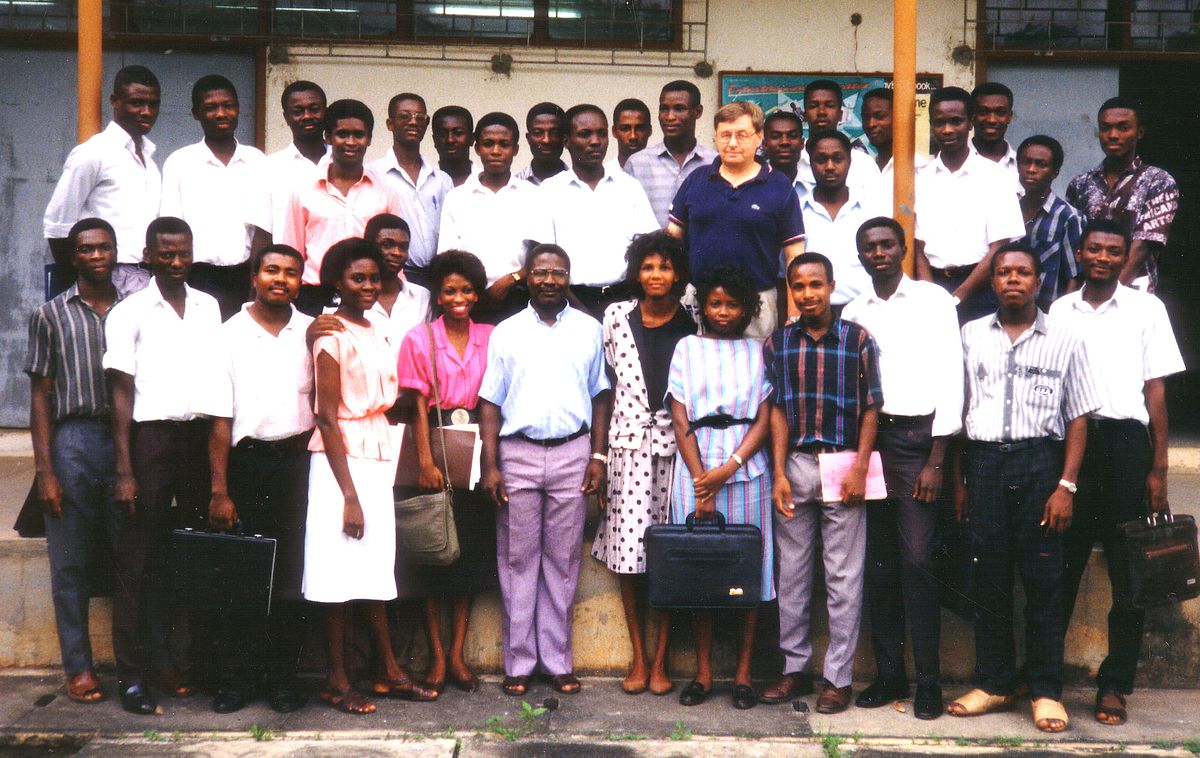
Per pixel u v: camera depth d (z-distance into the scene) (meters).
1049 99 7.41
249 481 4.43
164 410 4.39
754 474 4.59
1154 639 4.85
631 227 5.22
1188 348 9.48
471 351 4.71
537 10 7.33
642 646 4.76
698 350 4.61
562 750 4.18
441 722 4.40
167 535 4.51
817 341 4.52
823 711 4.52
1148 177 5.20
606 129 5.22
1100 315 4.54
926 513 4.50
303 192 4.98
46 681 4.73
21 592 4.84
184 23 7.27
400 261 4.76
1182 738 4.34
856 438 4.50
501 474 4.69
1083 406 4.39
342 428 4.42
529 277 4.66
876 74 7.30
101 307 4.48
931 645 4.50
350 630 4.86
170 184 5.05
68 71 7.36
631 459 4.72
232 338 4.40
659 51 7.32
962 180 5.15
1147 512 4.52
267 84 7.25
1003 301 4.43
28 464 6.64
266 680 4.60
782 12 7.30
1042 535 4.43
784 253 4.88
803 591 4.63
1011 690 4.59
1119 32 7.38
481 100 7.32
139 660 4.47
